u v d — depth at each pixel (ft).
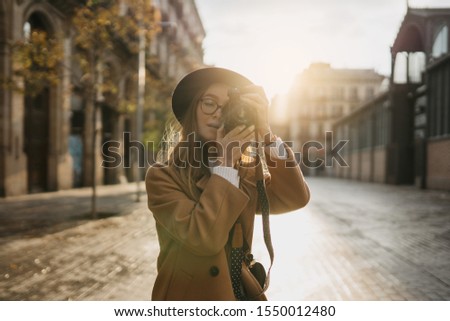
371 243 25.76
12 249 22.88
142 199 55.88
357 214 41.60
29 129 60.44
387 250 23.61
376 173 129.29
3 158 52.70
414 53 97.35
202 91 4.96
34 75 37.37
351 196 68.80
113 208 43.75
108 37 38.40
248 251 4.95
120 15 39.29
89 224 32.19
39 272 18.11
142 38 42.55
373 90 262.67
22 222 32.76
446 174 79.41
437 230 31.14
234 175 4.44
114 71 83.82
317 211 44.50
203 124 4.90
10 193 54.13
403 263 20.42
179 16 145.89
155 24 40.47
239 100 4.49
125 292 15.33
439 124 82.33
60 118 66.85
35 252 22.15
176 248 4.66
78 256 21.29
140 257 21.13
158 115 77.41
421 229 31.68
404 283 16.84
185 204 4.46
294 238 27.25
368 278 17.58
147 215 37.93
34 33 36.58
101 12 37.19
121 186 90.02
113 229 29.89
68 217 35.86
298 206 5.20
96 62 38.65
